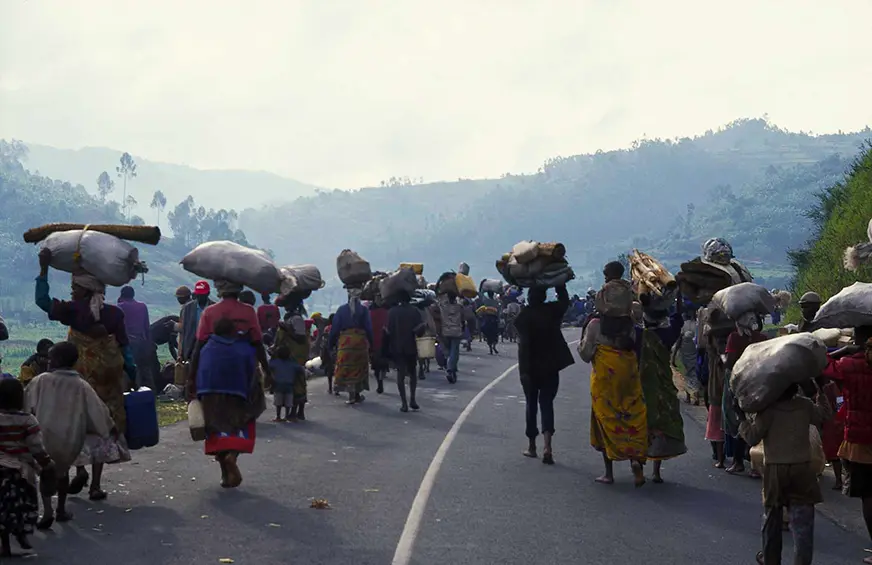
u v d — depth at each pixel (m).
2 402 6.87
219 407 9.38
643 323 10.45
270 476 10.08
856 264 12.84
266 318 18.89
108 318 8.84
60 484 7.93
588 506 8.86
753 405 6.63
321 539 7.42
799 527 6.60
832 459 9.77
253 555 6.93
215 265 9.83
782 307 19.31
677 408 10.05
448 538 7.53
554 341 11.24
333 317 17.36
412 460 11.17
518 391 19.83
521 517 8.34
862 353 7.34
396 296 16.19
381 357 18.78
